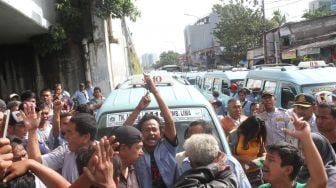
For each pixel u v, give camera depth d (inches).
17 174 98.2
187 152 124.6
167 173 149.6
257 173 191.5
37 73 649.6
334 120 168.7
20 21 445.7
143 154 145.2
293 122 124.0
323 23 1040.8
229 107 258.5
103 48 660.7
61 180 100.7
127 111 192.1
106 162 84.4
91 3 636.1
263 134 205.3
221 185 115.9
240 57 1663.4
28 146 138.3
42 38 595.8
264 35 1139.3
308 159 119.9
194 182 116.1
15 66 656.4
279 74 386.3
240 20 1638.8
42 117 227.5
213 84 610.2
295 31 1053.2
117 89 254.1
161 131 158.9
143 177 148.4
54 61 650.2
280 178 119.6
